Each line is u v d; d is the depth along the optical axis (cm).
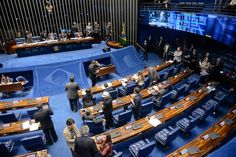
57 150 696
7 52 1562
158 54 1709
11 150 679
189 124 708
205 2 1484
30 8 1730
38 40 1609
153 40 1880
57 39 1567
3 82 1057
